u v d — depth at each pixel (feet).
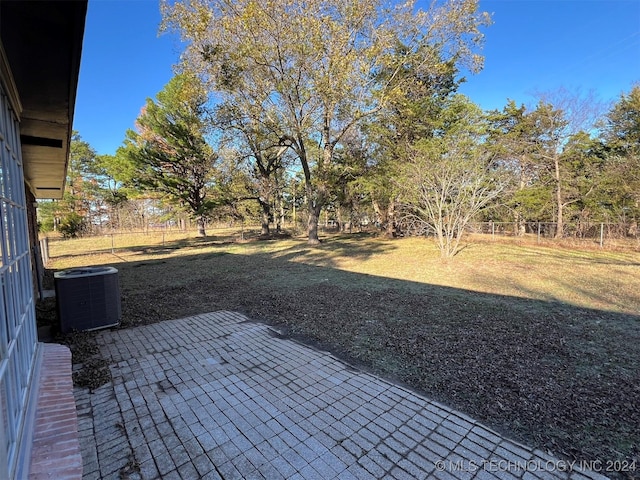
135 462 6.06
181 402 8.11
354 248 42.73
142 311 16.47
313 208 48.70
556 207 45.93
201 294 20.18
